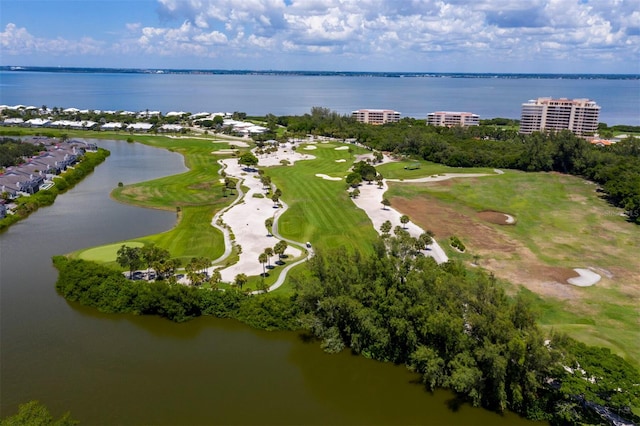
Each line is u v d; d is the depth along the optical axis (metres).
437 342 52.84
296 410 47.75
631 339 57.12
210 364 54.78
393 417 47.06
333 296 58.25
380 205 114.19
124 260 70.38
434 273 55.94
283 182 138.25
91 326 61.84
